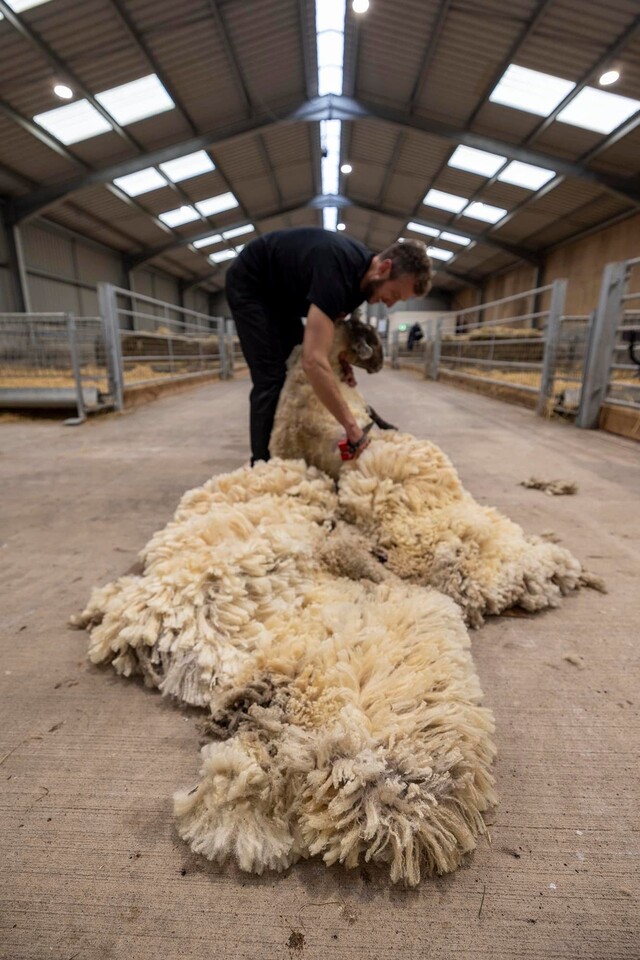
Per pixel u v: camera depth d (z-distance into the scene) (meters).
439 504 1.51
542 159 10.71
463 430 4.24
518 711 0.99
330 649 1.00
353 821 0.70
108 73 8.32
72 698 1.04
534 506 2.24
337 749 0.76
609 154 10.21
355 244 1.76
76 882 0.68
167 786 0.83
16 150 9.89
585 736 0.93
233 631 1.08
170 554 1.32
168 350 7.95
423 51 8.59
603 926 0.63
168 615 1.09
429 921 0.63
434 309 28.44
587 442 3.72
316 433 1.76
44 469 3.02
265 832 0.71
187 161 12.05
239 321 2.08
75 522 2.11
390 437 1.71
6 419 5.12
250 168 13.40
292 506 1.54
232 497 1.64
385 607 1.14
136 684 1.08
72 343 4.79
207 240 18.39
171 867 0.70
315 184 16.22
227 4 7.46
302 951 0.60
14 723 0.97
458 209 15.47
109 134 9.96
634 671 1.12
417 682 0.90
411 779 0.73
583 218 13.80
